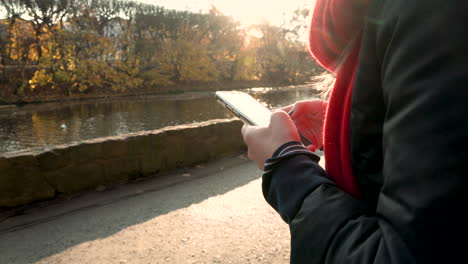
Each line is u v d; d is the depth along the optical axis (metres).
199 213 3.41
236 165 5.28
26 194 3.59
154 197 3.90
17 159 3.51
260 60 60.00
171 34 42.22
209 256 2.63
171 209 3.52
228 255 2.64
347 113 0.51
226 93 0.89
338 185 0.53
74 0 31.72
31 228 3.12
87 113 22.31
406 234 0.31
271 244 2.80
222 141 5.69
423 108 0.31
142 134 4.63
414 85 0.32
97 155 4.16
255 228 3.08
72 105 27.44
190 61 43.62
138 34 39.41
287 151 0.52
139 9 38.31
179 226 3.12
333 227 0.43
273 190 0.52
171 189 4.18
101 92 35.50
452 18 0.31
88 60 33.12
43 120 19.03
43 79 30.09
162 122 18.86
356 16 0.48
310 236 0.44
